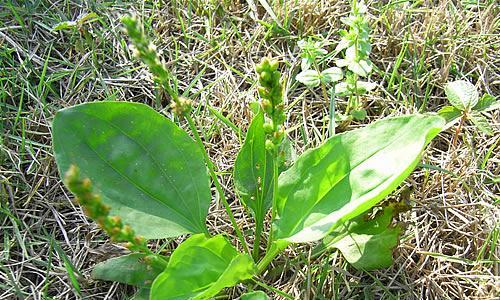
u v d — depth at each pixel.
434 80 0.35
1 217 0.29
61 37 0.37
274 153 0.23
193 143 0.26
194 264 0.23
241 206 0.30
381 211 0.26
